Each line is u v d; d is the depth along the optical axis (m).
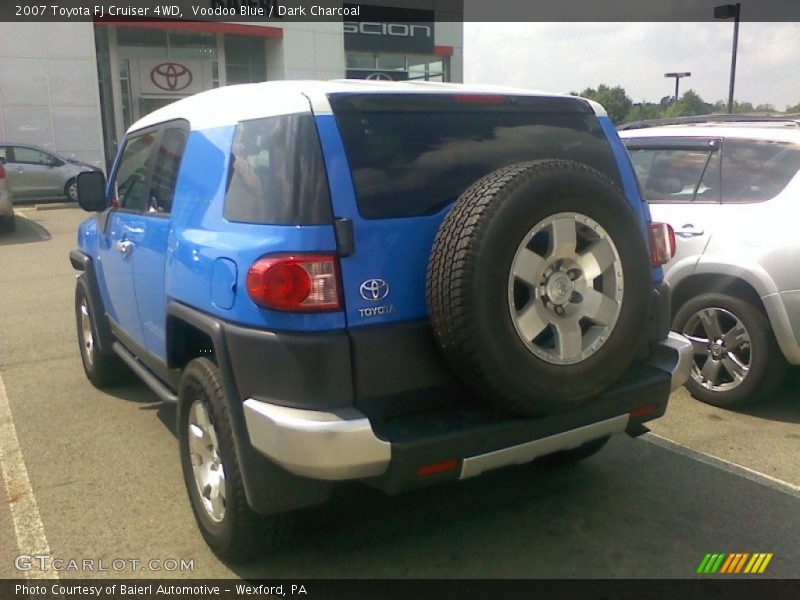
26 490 4.14
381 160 3.01
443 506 3.91
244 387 2.97
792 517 3.75
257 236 2.95
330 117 2.96
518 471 4.30
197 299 3.29
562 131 3.55
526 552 3.47
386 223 2.94
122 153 4.98
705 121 5.94
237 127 3.30
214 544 3.40
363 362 2.86
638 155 5.96
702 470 4.27
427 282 2.92
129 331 4.62
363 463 2.76
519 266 2.88
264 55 25.27
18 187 18.98
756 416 5.09
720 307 5.13
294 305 2.80
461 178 3.17
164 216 3.88
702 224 5.19
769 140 5.18
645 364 3.59
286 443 2.78
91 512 3.89
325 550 3.52
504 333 2.84
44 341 7.23
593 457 4.46
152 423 5.09
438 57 27.55
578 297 3.05
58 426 5.05
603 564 3.37
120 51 23.58
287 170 2.92
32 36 21.53
